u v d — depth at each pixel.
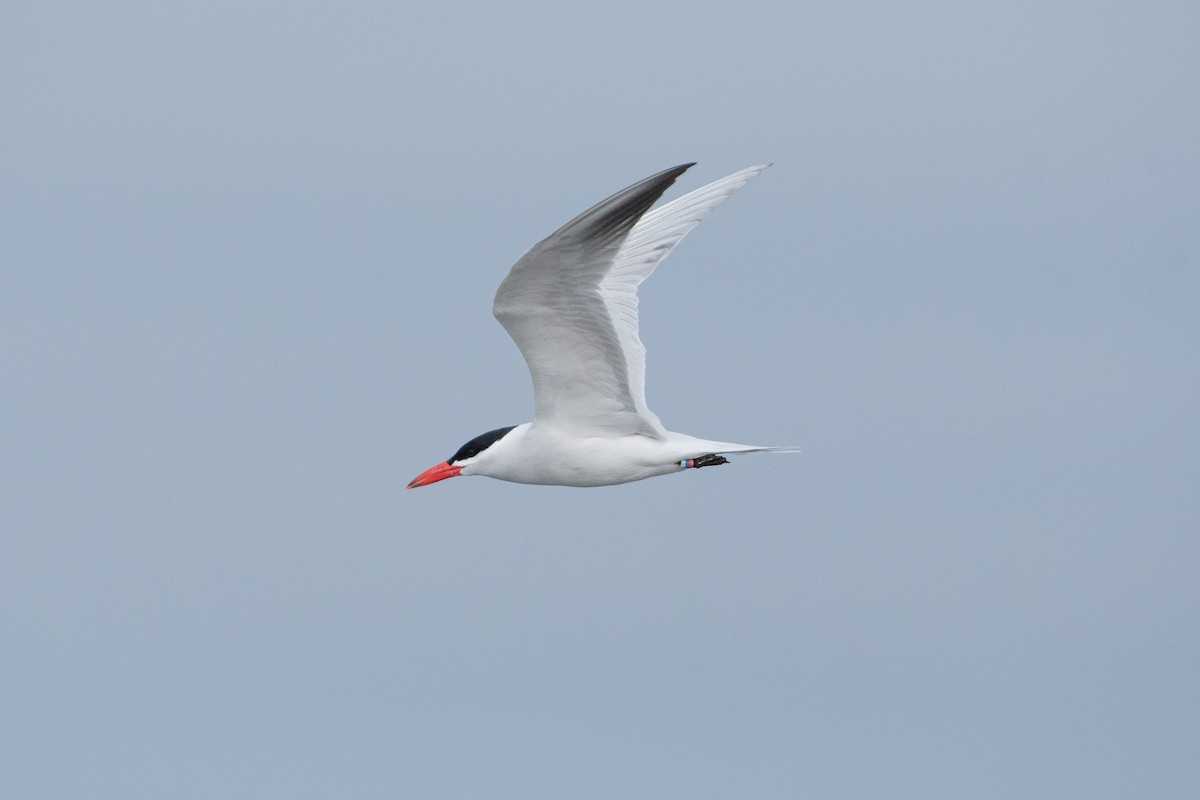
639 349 16.16
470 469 15.97
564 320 14.31
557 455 15.39
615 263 16.75
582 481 15.65
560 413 15.26
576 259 13.58
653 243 16.97
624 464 15.33
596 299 14.02
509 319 14.34
